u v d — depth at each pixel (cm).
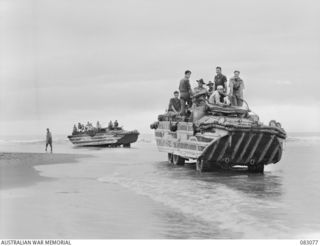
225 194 1502
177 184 1761
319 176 2027
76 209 1280
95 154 3753
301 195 1473
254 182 1822
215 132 2070
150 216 1185
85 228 1080
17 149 5097
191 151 2284
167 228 1070
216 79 2384
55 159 3158
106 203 1373
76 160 3061
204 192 1550
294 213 1196
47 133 4006
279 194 1499
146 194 1523
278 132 2036
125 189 1650
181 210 1255
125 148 4928
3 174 2150
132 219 1159
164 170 2327
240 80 2331
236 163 2142
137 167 2512
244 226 1074
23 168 2453
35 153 3872
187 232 1037
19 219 1175
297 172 2205
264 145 2064
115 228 1080
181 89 2545
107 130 5200
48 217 1189
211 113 2261
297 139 7656
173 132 2575
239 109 2236
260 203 1337
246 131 1997
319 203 1333
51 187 1716
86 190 1631
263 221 1115
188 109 2500
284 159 3192
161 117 2856
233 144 2036
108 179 1948
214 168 2295
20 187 1717
